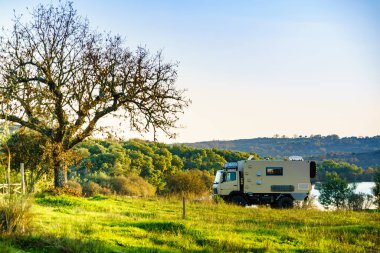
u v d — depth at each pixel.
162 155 90.12
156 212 24.64
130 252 12.75
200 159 98.44
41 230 13.78
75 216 19.20
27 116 30.53
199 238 15.36
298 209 32.22
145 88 31.55
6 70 30.47
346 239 16.89
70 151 31.39
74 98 31.08
